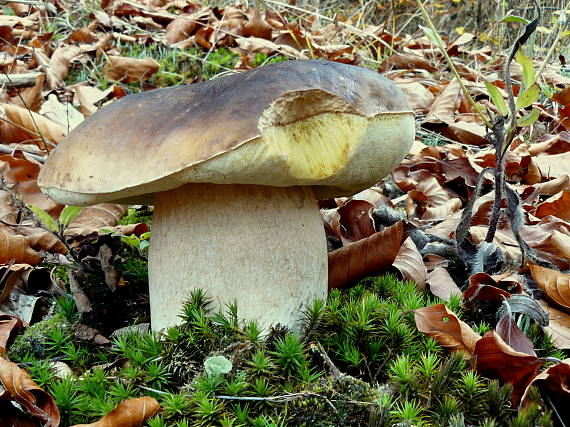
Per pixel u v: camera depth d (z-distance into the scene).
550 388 0.58
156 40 1.44
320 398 0.58
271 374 0.59
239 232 0.62
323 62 0.61
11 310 0.69
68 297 0.69
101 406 0.59
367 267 0.69
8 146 0.90
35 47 1.41
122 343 0.62
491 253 0.68
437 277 0.69
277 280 0.62
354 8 2.12
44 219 0.71
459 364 0.60
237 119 0.57
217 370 0.59
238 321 0.62
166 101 0.61
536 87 0.64
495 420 0.58
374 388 0.59
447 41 1.80
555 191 0.83
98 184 0.59
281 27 1.68
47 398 0.58
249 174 0.58
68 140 0.62
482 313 0.66
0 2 1.79
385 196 0.87
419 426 0.57
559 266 0.71
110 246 0.71
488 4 1.90
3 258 0.71
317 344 0.61
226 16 1.56
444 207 0.83
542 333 0.64
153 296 0.64
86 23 1.59
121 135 0.60
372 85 0.61
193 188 0.62
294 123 0.59
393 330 0.62
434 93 1.29
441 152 0.95
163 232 0.63
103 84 1.28
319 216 0.65
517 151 0.95
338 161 0.60
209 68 1.37
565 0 1.34
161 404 0.59
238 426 0.57
